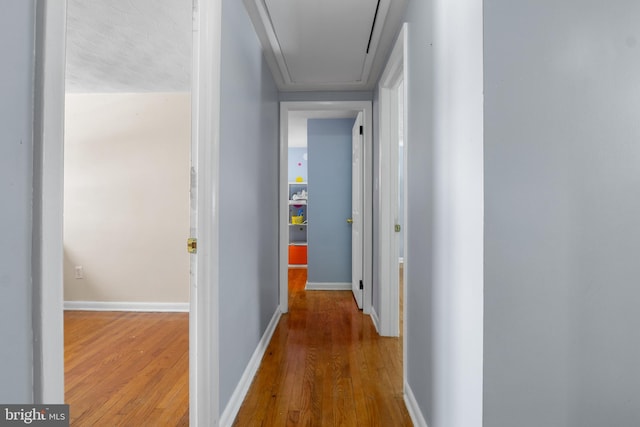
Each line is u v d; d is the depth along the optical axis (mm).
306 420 1609
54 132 628
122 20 2053
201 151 1342
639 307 939
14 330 573
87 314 3301
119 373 2107
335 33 2250
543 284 931
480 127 947
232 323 1681
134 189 3398
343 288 4305
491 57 924
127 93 3357
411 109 1763
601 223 937
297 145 6746
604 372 937
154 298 3395
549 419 929
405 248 1830
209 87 1360
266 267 2629
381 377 2029
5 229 557
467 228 1034
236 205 1766
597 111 934
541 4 924
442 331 1256
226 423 1532
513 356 928
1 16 546
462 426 1069
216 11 1391
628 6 933
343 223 4312
